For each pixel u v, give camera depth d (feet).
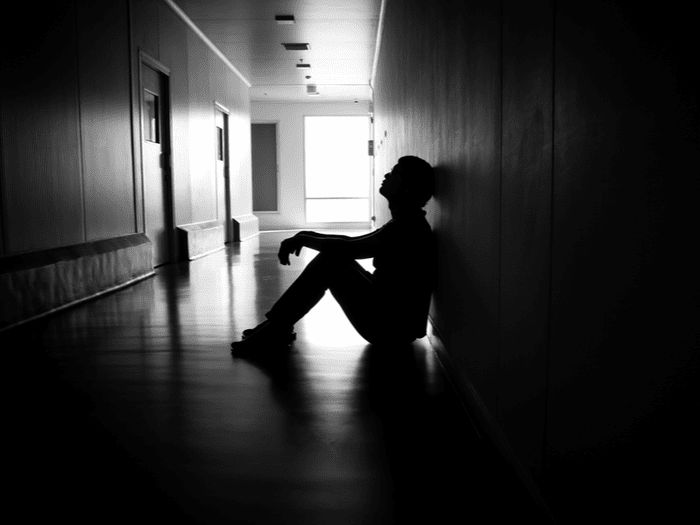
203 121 30.99
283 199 54.34
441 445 6.16
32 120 13.80
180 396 7.89
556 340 3.88
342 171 55.21
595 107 3.19
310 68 39.45
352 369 9.20
